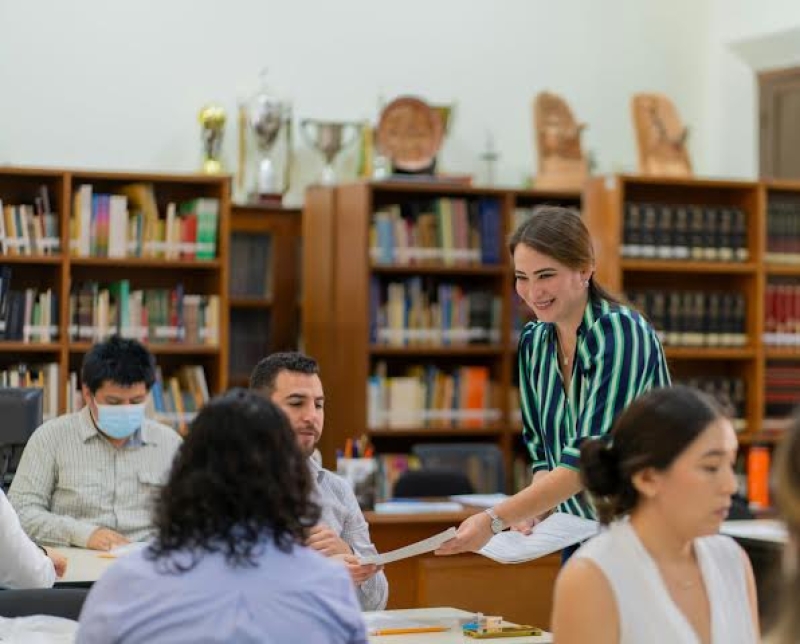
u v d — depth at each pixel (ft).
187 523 7.89
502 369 29.60
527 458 29.94
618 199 28.04
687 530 8.62
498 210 29.66
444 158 31.76
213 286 26.58
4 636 10.76
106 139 28.96
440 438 29.91
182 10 29.53
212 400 8.18
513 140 32.35
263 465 7.95
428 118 29.58
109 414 17.01
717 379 29.53
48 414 25.38
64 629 10.99
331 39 30.76
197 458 8.00
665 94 33.88
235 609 7.80
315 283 29.14
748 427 29.60
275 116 28.99
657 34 33.78
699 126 34.01
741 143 33.55
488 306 29.66
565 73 32.91
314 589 8.00
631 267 28.17
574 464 12.61
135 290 26.68
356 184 28.60
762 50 32.86
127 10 29.14
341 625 8.07
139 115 29.17
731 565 9.07
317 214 29.09
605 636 8.69
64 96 28.68
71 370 26.13
